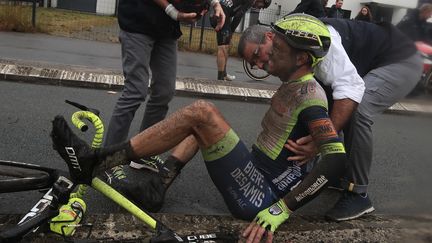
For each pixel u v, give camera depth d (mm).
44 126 4957
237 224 3029
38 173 2611
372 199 4020
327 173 2432
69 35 12164
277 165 2764
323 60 2863
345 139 3352
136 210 2479
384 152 5359
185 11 3361
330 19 3271
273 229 2441
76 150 2336
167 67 3633
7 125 4844
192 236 2523
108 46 11156
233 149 2576
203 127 2492
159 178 3158
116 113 3514
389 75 3268
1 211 3102
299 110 2615
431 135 3127
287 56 2592
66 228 2498
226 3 7723
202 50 12258
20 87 6430
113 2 20672
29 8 12930
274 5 13312
